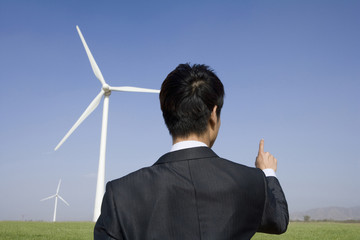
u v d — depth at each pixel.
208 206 1.46
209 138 1.69
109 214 1.48
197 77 1.65
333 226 27.45
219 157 1.62
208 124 1.67
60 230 20.03
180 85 1.62
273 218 1.54
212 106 1.64
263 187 1.57
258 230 1.61
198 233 1.41
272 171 1.82
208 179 1.51
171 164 1.56
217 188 1.49
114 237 1.44
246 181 1.54
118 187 1.53
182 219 1.44
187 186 1.49
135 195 1.49
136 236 1.42
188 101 1.61
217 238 1.40
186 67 1.71
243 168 1.60
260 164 1.87
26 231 18.19
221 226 1.42
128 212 1.46
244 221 1.47
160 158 1.64
